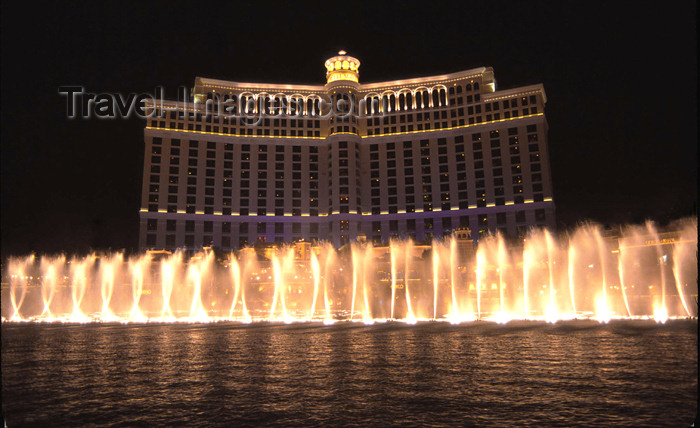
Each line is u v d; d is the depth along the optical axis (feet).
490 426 43.14
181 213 464.65
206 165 485.56
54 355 94.07
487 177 473.67
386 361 81.71
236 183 490.90
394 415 47.14
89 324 193.26
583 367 72.95
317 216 496.64
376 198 501.15
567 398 53.16
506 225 456.86
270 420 45.91
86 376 70.49
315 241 416.05
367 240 488.85
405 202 493.36
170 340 121.29
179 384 63.57
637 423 43.55
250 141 504.43
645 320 173.99
